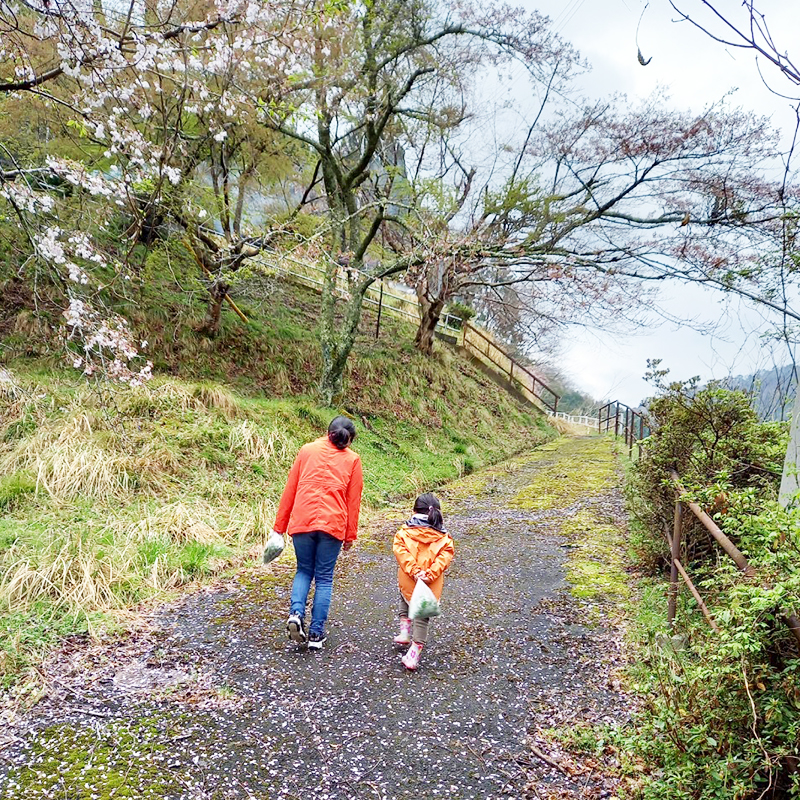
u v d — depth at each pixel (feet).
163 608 14.03
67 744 8.82
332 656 12.02
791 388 15.52
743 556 8.19
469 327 72.64
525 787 8.27
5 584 13.15
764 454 13.67
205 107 20.33
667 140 29.50
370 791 8.11
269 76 23.68
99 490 18.79
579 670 11.69
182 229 33.47
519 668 11.76
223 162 31.22
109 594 13.78
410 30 33.47
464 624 13.96
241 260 32.91
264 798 7.90
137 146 19.06
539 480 34.63
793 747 6.13
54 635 12.01
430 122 37.11
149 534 16.80
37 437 20.03
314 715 9.84
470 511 26.76
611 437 58.18
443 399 48.62
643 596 14.61
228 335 36.22
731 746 6.70
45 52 18.63
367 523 23.86
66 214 22.21
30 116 23.47
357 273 34.76
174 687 10.51
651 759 8.05
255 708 9.96
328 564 12.38
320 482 12.32
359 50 31.55
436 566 11.98
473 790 8.20
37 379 23.95
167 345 32.14
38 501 17.47
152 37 15.48
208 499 20.97
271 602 14.79
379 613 14.56
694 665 7.97
